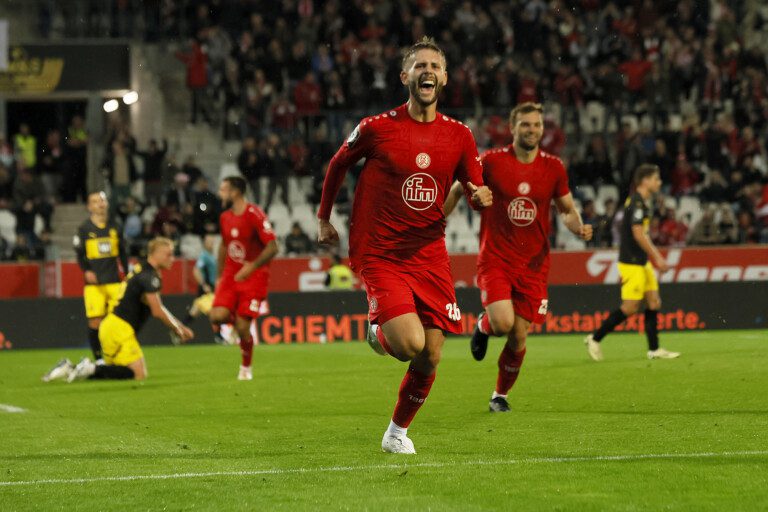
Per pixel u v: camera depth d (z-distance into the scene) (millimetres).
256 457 20781
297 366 45062
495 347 52688
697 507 15430
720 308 61344
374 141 20500
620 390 32375
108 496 16953
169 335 61281
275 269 68812
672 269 68062
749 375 35688
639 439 22109
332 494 16734
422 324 20812
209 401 32469
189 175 78250
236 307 39281
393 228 20672
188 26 92438
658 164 79812
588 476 17844
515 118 27344
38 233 79938
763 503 15633
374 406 30266
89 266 46375
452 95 84250
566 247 74750
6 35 84125
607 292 61125
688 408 27672
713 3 92375
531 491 16688
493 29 88375
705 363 40344
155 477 18531
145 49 92188
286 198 79562
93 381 40125
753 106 86812
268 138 80000
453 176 20938
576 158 79938
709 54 87625
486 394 32562
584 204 74438
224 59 87938
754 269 67938
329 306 60906
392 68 84125
